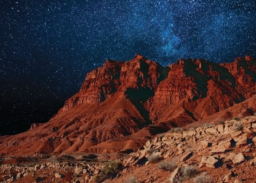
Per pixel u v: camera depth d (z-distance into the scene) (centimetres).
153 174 1381
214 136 1531
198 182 1055
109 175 1706
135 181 1352
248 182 970
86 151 14762
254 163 1066
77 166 2464
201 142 1422
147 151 1711
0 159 5944
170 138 1914
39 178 2350
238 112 13150
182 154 1449
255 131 1345
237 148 1238
